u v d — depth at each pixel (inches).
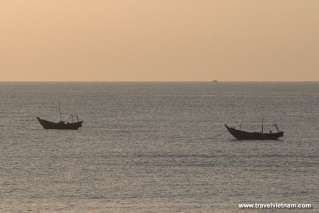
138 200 7844.5
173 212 7288.4
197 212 7303.2
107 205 7583.7
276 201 7844.5
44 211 7288.4
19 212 7249.0
